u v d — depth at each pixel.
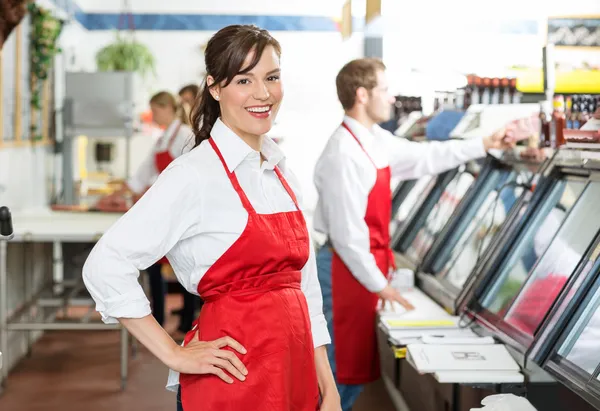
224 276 1.99
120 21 10.12
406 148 4.04
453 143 3.99
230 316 1.98
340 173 3.42
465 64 4.62
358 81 3.47
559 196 3.32
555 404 2.42
